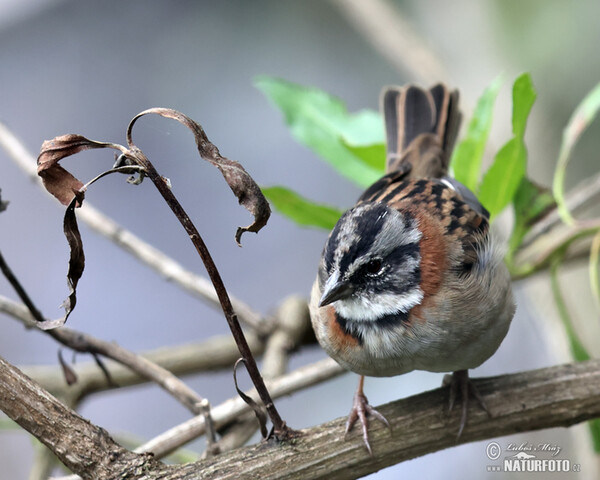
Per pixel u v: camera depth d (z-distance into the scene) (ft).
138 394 46.96
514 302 25.36
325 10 49.67
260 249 50.55
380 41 40.57
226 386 47.16
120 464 19.81
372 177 29.50
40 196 50.44
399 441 22.84
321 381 25.99
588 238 33.53
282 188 26.73
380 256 24.07
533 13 42.27
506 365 45.32
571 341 27.25
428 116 32.09
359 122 30.63
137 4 51.11
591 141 42.32
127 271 50.55
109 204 50.72
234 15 50.55
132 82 51.21
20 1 50.70
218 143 50.83
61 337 23.84
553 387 23.82
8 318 46.96
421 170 29.71
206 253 18.01
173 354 30.55
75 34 51.42
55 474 31.37
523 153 26.23
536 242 30.58
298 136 29.91
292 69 50.39
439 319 23.85
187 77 50.93
